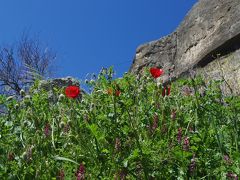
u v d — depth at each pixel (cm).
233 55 1004
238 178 353
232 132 437
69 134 423
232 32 1043
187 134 424
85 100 516
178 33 1218
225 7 1100
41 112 513
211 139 411
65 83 863
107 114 459
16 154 426
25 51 2312
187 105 513
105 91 539
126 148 397
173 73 1153
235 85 877
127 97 538
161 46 1239
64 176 371
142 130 441
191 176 366
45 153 408
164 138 415
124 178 354
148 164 364
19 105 502
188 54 1149
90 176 371
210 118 482
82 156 397
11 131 460
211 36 1098
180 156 362
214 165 379
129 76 627
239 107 491
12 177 376
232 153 400
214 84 588
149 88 559
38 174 377
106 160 379
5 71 2148
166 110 490
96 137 377
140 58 1249
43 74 607
